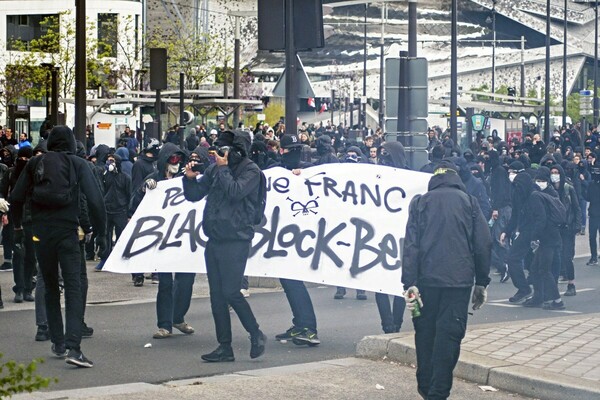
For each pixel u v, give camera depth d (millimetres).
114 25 60875
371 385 9992
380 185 12938
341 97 84812
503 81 134125
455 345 8805
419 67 21938
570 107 100500
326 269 12609
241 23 101875
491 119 61562
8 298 16031
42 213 10805
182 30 74375
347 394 9617
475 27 133625
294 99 18609
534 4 133375
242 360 11422
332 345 12328
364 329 13453
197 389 9695
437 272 8766
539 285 16000
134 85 56781
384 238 12758
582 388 9266
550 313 15430
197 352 11875
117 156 20250
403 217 12828
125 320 14117
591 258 22094
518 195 16406
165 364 11164
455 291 8781
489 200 19625
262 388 9789
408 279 8812
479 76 133250
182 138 29250
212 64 62812
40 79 54531
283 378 10234
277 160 18859
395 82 21922
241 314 11250
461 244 8805
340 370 10633
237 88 44844
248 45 102312
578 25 134875
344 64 125000
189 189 11266
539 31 133875
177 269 12742
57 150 10883
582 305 16359
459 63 132375
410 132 22000
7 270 19594
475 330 12227
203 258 12773
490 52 133250
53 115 26750
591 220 21938
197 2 82438
